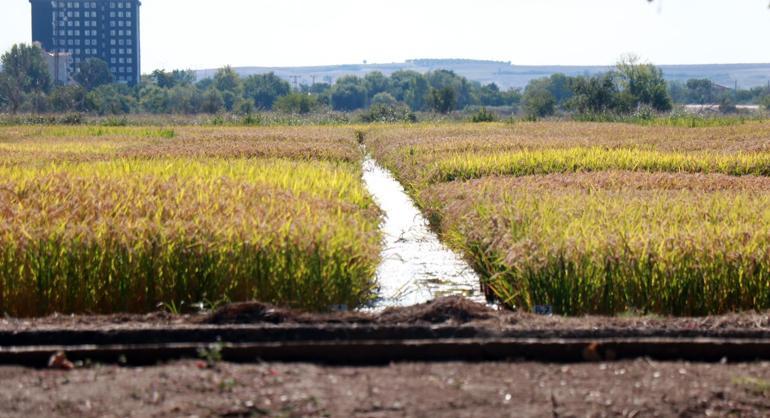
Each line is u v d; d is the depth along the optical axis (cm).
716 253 1036
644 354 711
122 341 743
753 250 1042
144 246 1034
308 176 1938
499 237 1198
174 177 1697
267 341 750
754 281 1016
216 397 593
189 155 2758
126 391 606
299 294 1032
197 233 1070
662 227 1171
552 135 4266
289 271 1036
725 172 2425
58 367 673
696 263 1028
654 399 593
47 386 619
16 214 1172
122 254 1025
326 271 1045
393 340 753
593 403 585
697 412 573
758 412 575
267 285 1034
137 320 830
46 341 739
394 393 603
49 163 2309
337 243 1073
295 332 757
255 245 1044
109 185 1522
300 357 704
